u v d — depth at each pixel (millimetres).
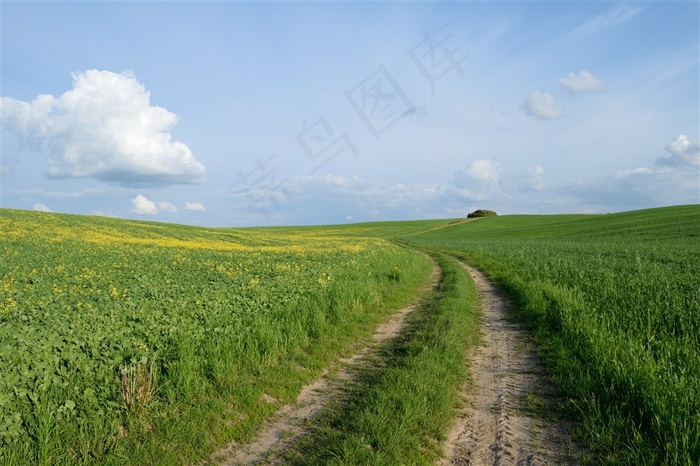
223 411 6441
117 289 12992
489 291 17844
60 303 10328
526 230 84875
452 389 7012
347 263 21422
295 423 6207
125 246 30141
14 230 34312
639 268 17500
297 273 17359
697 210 76500
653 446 4980
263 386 7363
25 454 4852
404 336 10492
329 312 11891
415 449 5270
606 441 5262
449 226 107812
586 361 7734
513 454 5262
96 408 5801
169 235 48031
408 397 6367
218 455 5465
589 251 33000
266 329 9117
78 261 20375
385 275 19125
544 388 7238
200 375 7219
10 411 5207
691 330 8844
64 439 5270
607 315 10289
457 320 11258
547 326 10820
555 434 5719
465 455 5262
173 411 6230
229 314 10117
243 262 21906
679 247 35562
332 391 7312
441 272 24562
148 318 8992
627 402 5883
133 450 5391
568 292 13195
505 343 10047
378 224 119500
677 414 5156
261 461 5277
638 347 7559
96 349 6938
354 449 5117
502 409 6508
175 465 5219
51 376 5926
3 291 11625
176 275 16703
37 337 6945
